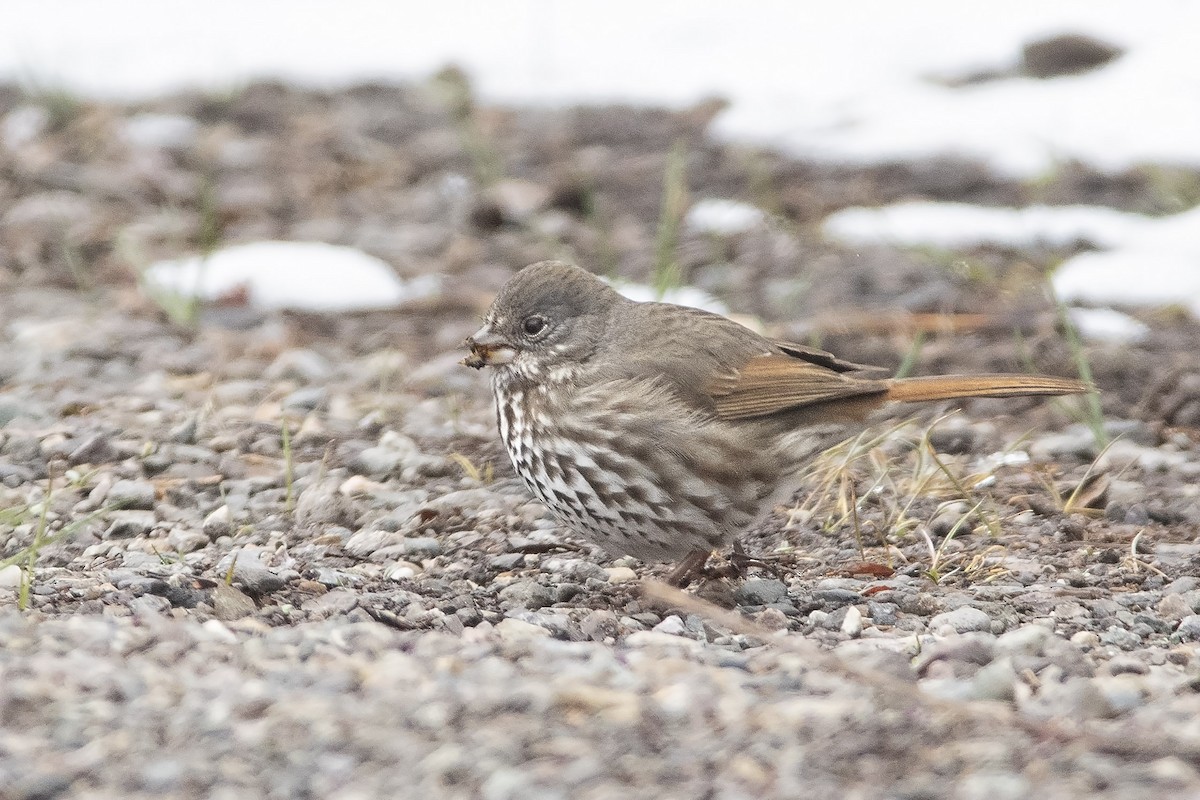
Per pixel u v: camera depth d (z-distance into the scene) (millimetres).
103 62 25953
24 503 11641
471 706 7418
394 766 6918
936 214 19328
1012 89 22484
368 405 14117
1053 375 14820
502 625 9055
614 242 19375
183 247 19312
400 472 12500
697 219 19906
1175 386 14312
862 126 22234
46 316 16828
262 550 10883
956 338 16016
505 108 24047
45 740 7125
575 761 6930
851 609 9555
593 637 9148
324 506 11477
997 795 6602
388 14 27484
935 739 7168
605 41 25812
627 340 10422
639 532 10297
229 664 8148
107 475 12164
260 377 15008
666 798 6629
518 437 10523
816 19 25422
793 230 19328
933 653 8438
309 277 17547
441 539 11133
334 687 7746
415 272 18547
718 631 9289
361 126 23891
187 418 13422
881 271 17828
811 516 11648
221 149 22906
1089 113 21375
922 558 10828
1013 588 10117
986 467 12633
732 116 22969
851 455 11867
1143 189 19578
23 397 14055
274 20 27484
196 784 6773
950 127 21781
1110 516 11609
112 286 17984
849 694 7789
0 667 7812
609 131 23016
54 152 22641
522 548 10938
